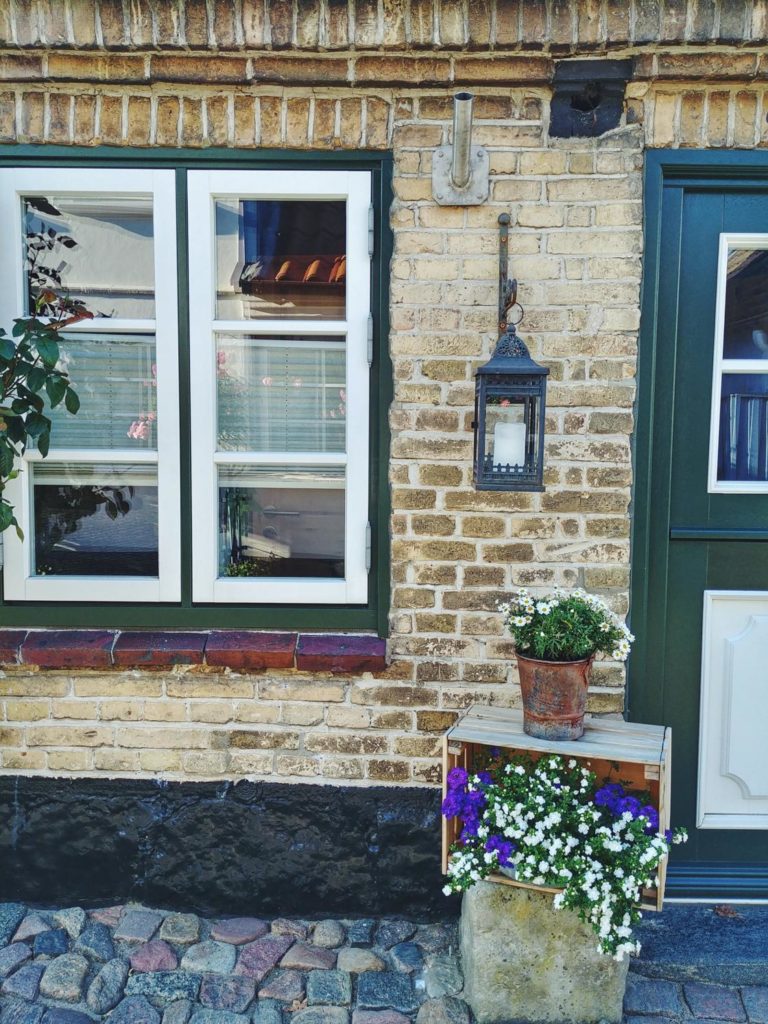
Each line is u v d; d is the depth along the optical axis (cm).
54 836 289
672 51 259
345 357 288
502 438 238
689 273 284
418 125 268
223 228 285
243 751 287
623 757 231
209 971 261
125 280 288
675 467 291
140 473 294
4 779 288
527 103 268
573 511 276
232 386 291
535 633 241
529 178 269
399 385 274
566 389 273
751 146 270
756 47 257
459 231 271
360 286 279
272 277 287
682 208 279
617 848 225
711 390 288
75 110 272
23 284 285
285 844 288
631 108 268
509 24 256
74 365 290
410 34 257
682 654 295
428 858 286
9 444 259
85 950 268
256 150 274
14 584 289
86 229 286
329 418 292
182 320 282
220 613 290
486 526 277
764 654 292
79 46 261
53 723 287
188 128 272
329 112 271
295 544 296
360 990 254
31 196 282
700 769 296
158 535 290
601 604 250
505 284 264
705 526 292
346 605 289
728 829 300
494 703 281
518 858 229
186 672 284
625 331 271
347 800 286
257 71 265
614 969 242
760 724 295
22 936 273
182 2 258
